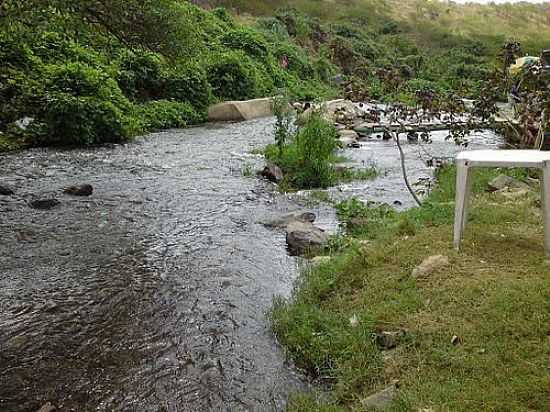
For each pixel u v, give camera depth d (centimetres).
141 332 394
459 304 350
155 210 706
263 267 516
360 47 2897
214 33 2317
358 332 346
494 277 378
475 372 282
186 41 952
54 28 830
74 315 420
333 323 370
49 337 388
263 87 2089
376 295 390
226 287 470
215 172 941
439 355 302
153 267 515
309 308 400
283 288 468
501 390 263
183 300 445
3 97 1154
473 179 705
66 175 892
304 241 560
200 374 342
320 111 1065
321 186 852
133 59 1611
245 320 411
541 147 630
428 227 522
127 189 812
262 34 2688
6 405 313
